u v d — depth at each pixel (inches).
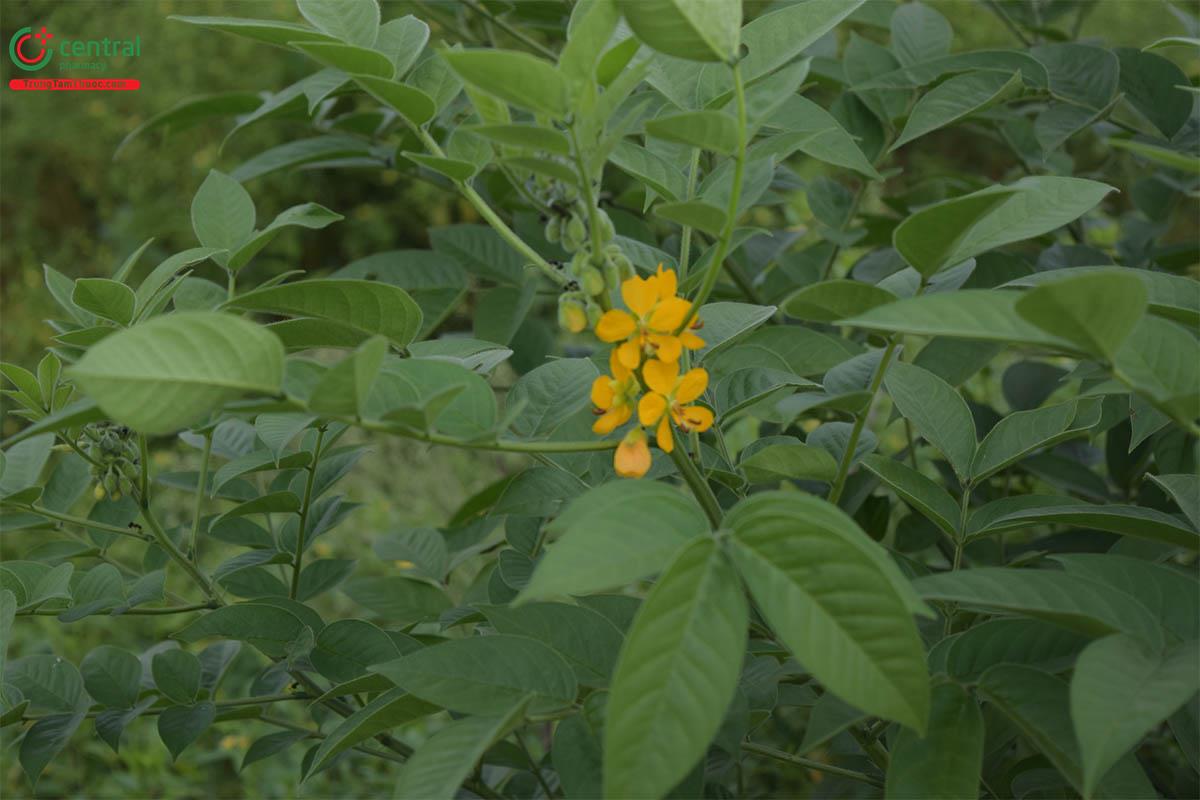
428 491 133.0
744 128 29.7
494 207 55.9
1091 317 27.8
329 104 52.9
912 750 29.9
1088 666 28.0
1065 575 29.9
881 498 48.4
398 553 49.1
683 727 27.1
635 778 26.9
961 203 29.5
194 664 39.7
